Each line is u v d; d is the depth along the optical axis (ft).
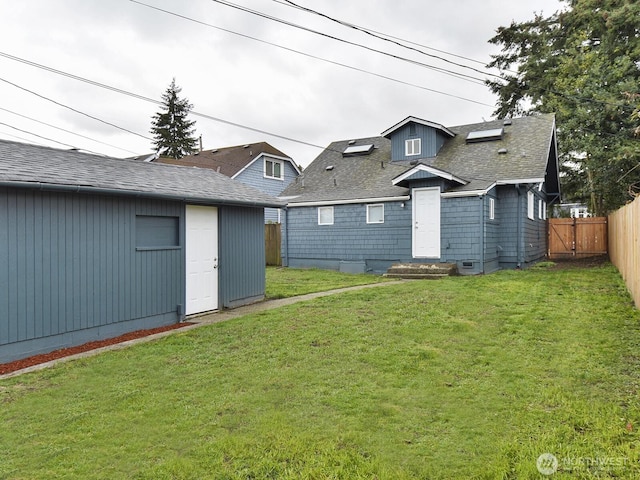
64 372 17.47
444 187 45.29
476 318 23.27
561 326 21.03
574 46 72.90
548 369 15.78
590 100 59.57
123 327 24.77
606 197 71.36
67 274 21.94
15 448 11.33
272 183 90.07
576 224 62.08
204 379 16.14
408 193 48.60
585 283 33.14
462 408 13.05
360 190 54.13
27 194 20.30
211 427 12.29
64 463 10.58
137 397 14.58
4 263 19.40
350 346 19.36
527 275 39.40
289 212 58.80
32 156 23.76
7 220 19.53
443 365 16.72
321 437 11.52
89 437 11.88
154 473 10.05
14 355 19.72
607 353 16.89
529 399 13.43
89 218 23.03
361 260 52.39
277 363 17.58
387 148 63.36
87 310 22.85
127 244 25.04
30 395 15.08
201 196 28.37
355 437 11.44
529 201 50.55
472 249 43.57
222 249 31.68
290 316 25.53
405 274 44.19
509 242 47.03
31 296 20.39
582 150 65.82
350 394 14.29
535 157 46.62
